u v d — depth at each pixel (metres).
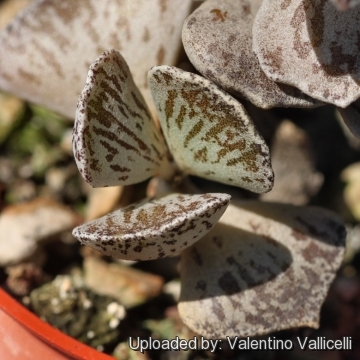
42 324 0.18
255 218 0.18
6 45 0.18
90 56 0.18
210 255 0.18
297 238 0.18
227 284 0.17
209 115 0.16
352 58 0.16
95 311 0.20
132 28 0.18
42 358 0.18
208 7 0.17
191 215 0.15
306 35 0.16
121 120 0.16
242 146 0.16
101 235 0.15
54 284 0.20
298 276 0.17
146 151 0.17
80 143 0.15
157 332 0.20
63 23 0.18
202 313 0.17
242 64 0.16
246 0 0.17
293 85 0.16
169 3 0.17
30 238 0.20
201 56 0.16
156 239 0.16
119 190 0.20
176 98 0.16
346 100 0.16
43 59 0.18
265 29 0.16
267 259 0.18
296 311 0.17
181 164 0.17
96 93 0.16
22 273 0.20
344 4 0.14
